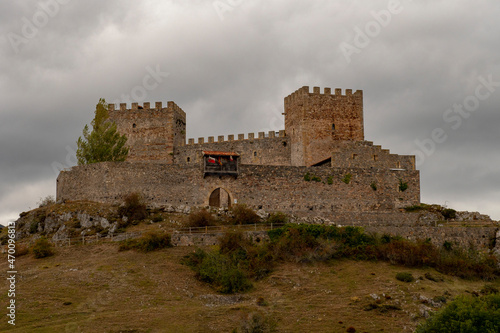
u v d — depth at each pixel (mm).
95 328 44875
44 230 76938
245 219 74125
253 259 62188
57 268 60000
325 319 48750
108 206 76438
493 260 67188
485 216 81812
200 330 45375
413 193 86625
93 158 89188
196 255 62938
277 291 56094
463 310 42219
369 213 81312
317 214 80500
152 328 45375
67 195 83188
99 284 55062
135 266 59938
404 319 48969
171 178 79188
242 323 46062
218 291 55781
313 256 63781
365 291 55969
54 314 47625
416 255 64312
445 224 78062
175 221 73500
